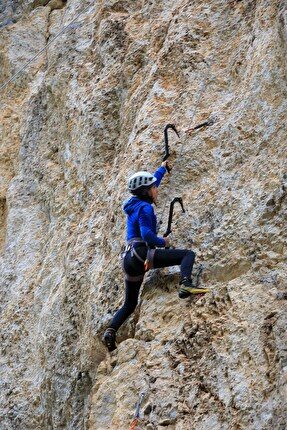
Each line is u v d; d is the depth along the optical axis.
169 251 6.04
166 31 8.88
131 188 6.27
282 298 5.45
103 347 6.78
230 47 7.69
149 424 5.54
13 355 8.95
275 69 6.67
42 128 10.75
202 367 5.53
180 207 6.71
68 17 11.81
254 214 6.09
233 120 6.85
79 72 10.21
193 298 6.05
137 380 5.90
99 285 7.11
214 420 5.18
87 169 8.95
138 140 7.53
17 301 9.34
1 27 13.11
